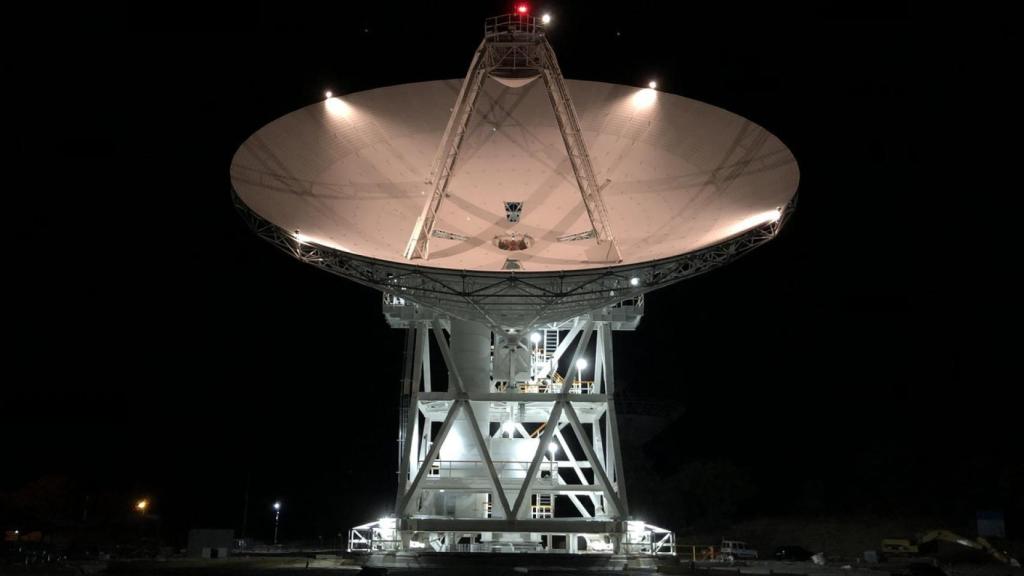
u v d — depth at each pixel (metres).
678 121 47.31
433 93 48.75
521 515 44.62
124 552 66.81
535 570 41.44
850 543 84.44
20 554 59.72
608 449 47.94
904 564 60.22
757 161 43.44
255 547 89.31
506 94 49.06
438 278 39.00
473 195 46.94
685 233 43.06
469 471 48.31
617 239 44.59
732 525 97.31
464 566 42.62
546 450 45.50
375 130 46.91
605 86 49.03
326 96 46.47
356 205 44.38
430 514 48.69
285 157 43.41
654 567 43.38
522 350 49.91
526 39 40.12
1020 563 63.97
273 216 39.91
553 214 46.44
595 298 42.44
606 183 46.72
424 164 47.09
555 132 48.41
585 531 43.38
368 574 35.16
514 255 44.72
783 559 70.06
